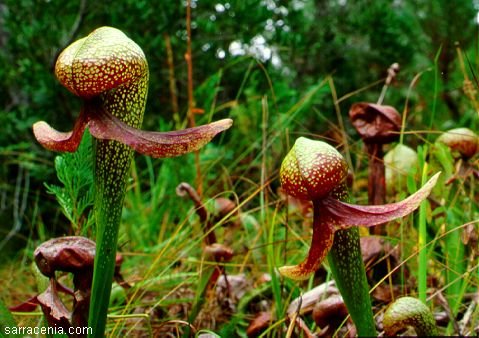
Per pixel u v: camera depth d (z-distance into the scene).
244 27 1.55
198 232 0.98
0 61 1.67
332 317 0.59
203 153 1.45
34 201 1.59
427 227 0.81
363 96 1.78
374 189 0.77
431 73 1.86
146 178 1.64
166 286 0.89
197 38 1.61
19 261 1.29
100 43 0.45
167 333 0.76
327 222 0.44
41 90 1.61
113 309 0.76
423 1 2.18
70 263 0.51
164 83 1.62
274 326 0.66
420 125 1.48
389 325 0.45
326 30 1.77
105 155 0.47
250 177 1.42
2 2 1.86
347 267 0.46
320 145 0.45
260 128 1.44
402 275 0.71
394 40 1.79
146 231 1.30
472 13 1.99
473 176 0.80
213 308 0.84
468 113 1.52
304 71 1.80
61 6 1.64
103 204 0.47
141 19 1.59
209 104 1.47
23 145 1.49
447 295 0.67
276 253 0.93
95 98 0.46
